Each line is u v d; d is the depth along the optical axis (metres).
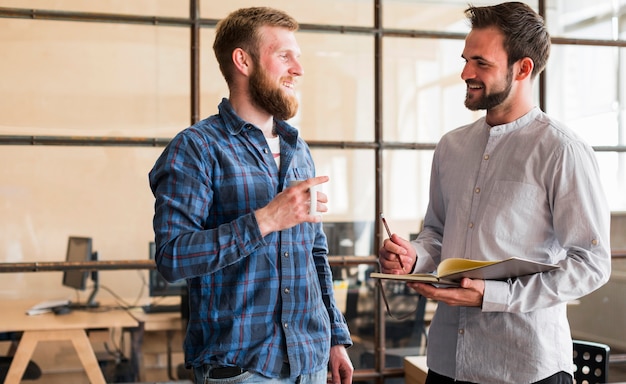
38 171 2.96
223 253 1.65
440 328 2.12
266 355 1.74
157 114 3.06
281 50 1.82
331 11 3.26
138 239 3.06
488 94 2.00
